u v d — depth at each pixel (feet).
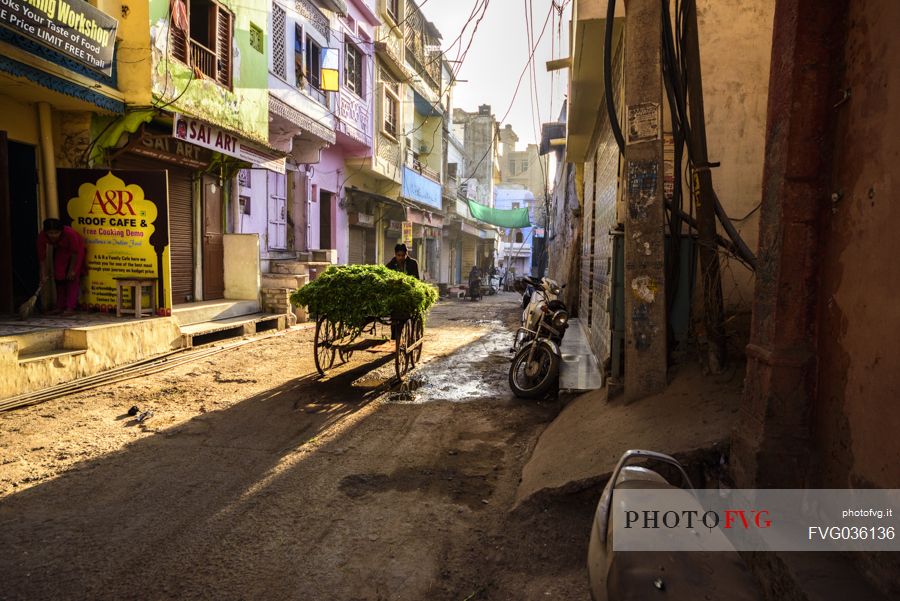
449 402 20.63
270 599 8.66
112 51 26.22
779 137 8.58
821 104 8.14
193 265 36.91
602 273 23.25
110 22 25.59
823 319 8.09
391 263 28.45
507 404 20.42
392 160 69.00
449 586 9.12
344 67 54.80
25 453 14.44
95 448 15.05
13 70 21.77
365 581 9.20
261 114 38.88
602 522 6.27
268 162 39.14
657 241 14.10
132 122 28.14
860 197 7.24
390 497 12.45
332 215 59.16
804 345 8.34
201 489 12.67
